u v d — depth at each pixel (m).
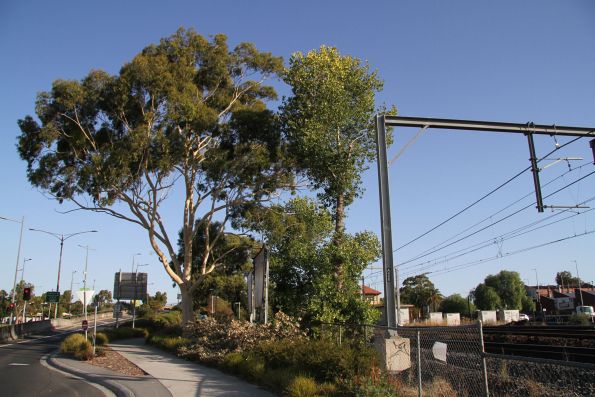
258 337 19.38
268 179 30.39
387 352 12.12
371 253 24.78
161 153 27.38
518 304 101.50
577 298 90.06
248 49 32.06
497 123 15.80
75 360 21.39
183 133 28.86
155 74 26.75
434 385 10.96
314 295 24.06
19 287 85.31
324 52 25.72
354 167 24.98
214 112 28.66
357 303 23.34
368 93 25.41
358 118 25.23
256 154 28.55
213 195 30.84
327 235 28.22
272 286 26.48
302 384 11.07
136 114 28.59
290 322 20.12
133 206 28.98
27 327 48.91
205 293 51.25
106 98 27.58
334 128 25.09
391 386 10.33
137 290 50.50
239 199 30.73
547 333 25.06
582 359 17.94
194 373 16.89
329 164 24.83
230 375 16.25
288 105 26.89
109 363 20.27
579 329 29.98
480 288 100.12
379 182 14.58
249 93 33.59
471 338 18.97
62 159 28.72
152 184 28.75
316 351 12.88
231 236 36.12
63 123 28.67
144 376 16.27
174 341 25.23
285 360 14.25
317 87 25.25
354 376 10.95
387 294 13.42
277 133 29.23
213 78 31.03
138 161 27.44
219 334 21.39
